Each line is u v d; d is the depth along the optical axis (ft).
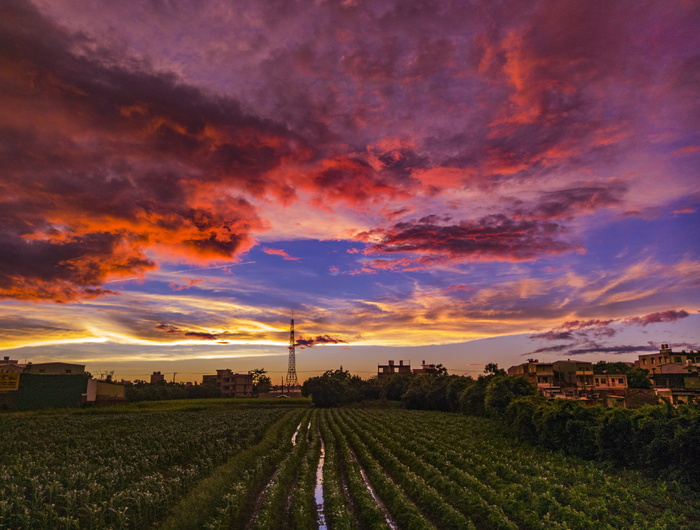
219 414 238.68
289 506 73.05
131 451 106.93
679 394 201.16
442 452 108.27
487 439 137.28
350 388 447.01
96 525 57.00
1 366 302.66
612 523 55.52
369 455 109.50
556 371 271.69
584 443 100.07
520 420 130.11
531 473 85.81
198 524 59.11
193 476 82.02
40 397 237.25
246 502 73.26
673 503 63.77
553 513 59.52
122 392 300.40
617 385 244.22
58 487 68.03
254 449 114.73
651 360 287.07
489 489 71.00
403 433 153.79
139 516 60.90
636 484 74.49
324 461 107.96
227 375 475.72
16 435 130.31
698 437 72.79
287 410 308.81
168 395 413.80
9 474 75.82
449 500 70.54
